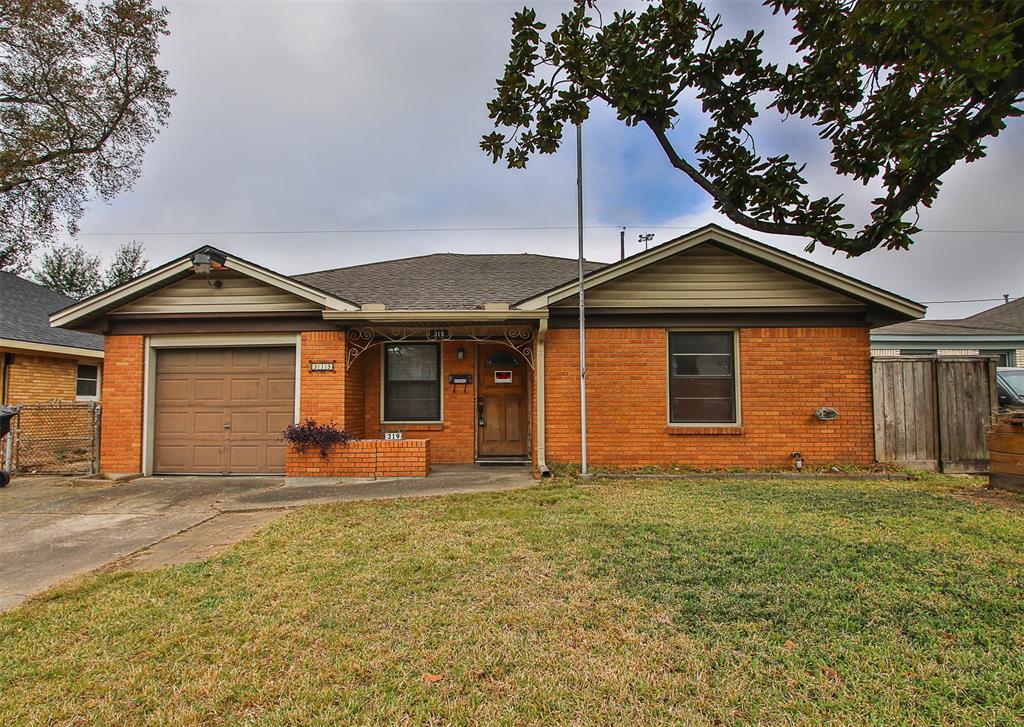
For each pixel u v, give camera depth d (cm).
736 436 866
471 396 955
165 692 260
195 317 891
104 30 1677
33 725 237
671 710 238
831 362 868
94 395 1498
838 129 366
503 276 1101
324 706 246
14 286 1529
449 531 512
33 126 1611
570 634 307
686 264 884
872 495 648
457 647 295
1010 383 1081
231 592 379
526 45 388
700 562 412
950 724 225
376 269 1181
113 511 659
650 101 365
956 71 264
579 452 868
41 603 371
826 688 251
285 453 870
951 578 374
